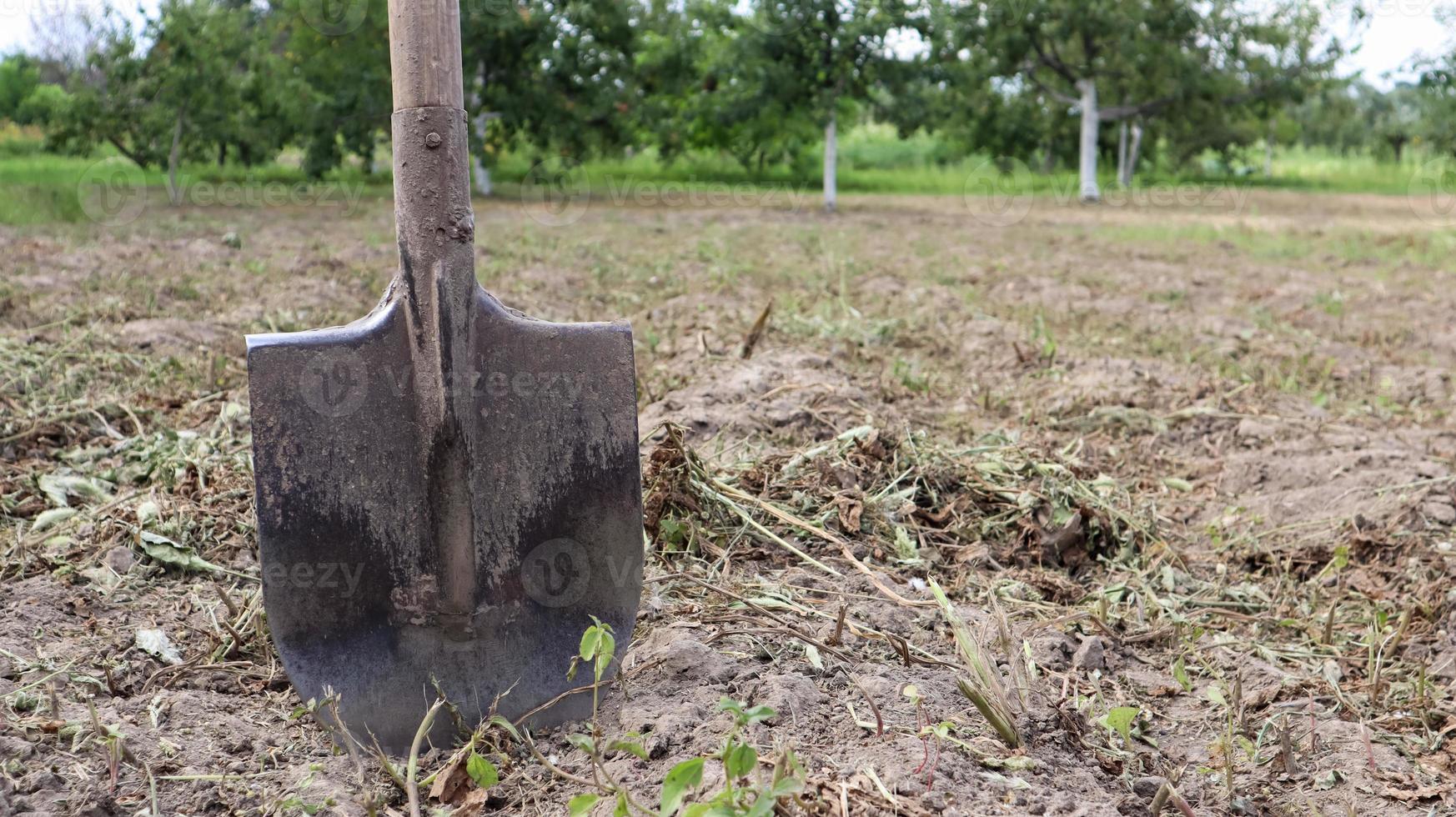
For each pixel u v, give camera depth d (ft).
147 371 5.57
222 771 2.60
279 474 2.65
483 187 22.57
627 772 2.57
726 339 6.66
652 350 6.42
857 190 27.17
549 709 2.77
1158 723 3.09
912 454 4.32
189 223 13.92
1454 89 23.63
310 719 2.80
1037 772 2.64
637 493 2.83
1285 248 14.05
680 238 14.05
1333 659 3.49
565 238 13.61
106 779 2.53
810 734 2.71
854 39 20.04
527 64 22.18
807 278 10.22
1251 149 46.14
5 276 8.17
